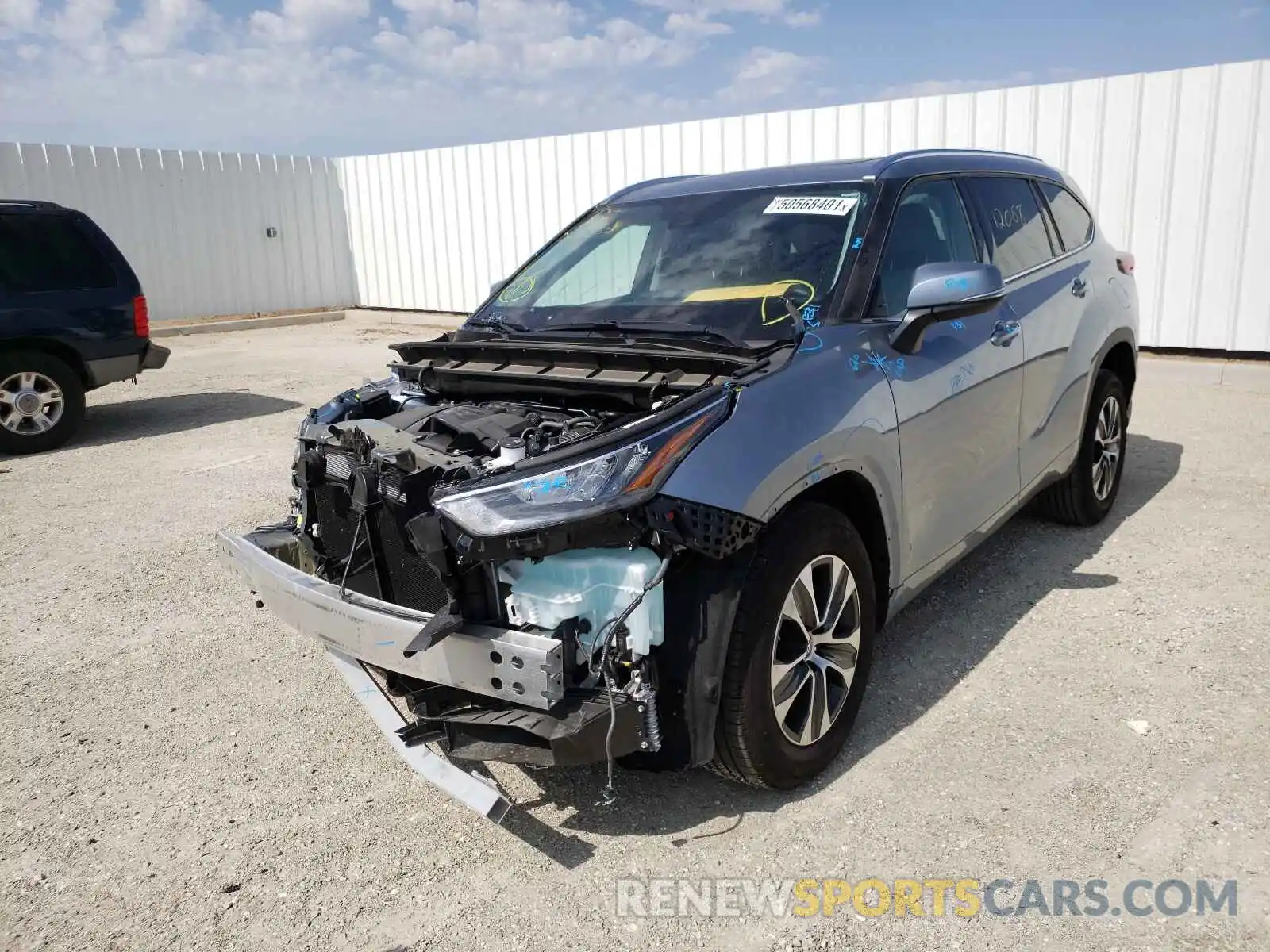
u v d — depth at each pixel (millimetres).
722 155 12281
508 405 3547
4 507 6824
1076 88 9555
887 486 3352
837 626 3232
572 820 3105
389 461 2982
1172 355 9664
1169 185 9297
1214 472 6355
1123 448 5668
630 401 3207
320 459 3414
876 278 3607
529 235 15062
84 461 8148
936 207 4094
